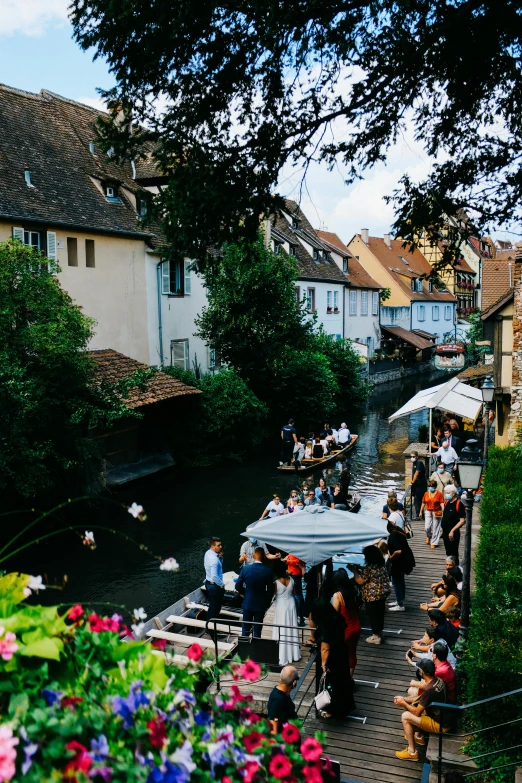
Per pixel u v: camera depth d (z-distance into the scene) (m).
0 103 24.67
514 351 17.16
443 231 9.77
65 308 18.14
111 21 7.92
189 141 8.82
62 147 26.00
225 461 28.48
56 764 2.12
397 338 60.66
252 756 2.62
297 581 10.94
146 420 26.27
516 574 8.19
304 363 32.53
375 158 9.23
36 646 2.39
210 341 30.69
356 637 8.43
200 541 18.61
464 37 7.85
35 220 21.53
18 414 16.20
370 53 8.19
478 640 6.98
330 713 7.95
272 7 7.01
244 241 9.42
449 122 9.36
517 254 16.94
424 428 25.72
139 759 2.19
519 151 9.39
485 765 6.51
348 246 65.19
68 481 19.75
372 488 24.50
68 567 16.64
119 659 2.64
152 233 27.55
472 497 9.06
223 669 3.38
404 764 7.05
